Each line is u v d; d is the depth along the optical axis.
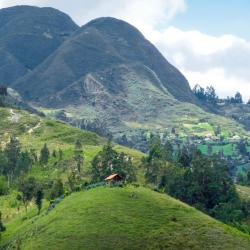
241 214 173.00
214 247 107.50
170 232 111.38
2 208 191.25
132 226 113.50
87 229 114.06
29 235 124.56
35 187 181.38
